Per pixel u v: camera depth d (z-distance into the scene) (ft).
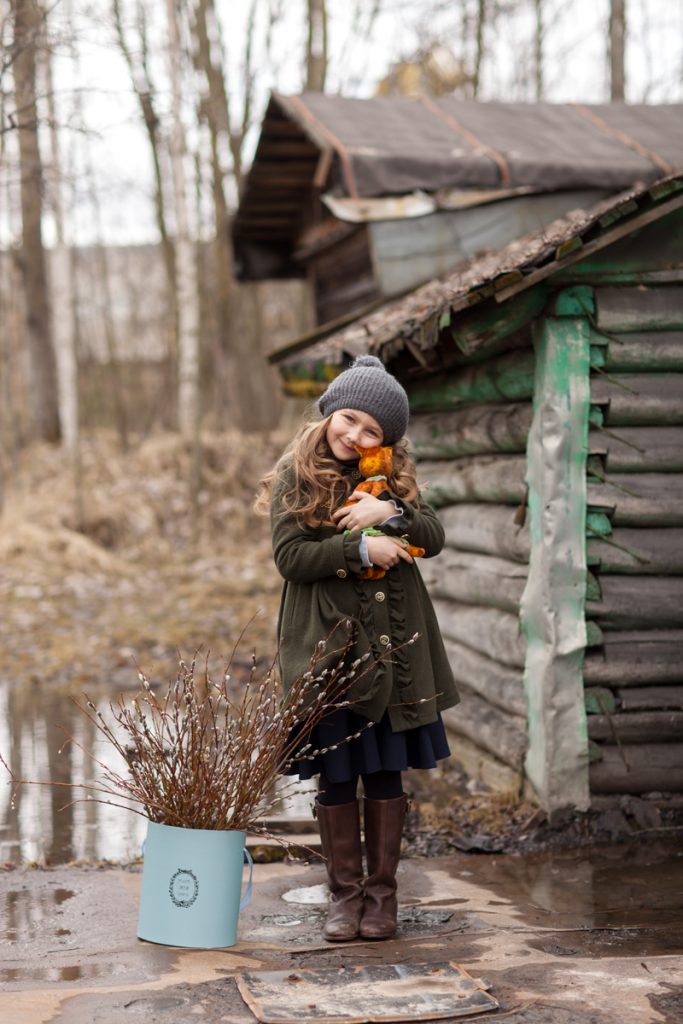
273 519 12.26
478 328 15.75
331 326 28.17
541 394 16.01
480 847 15.49
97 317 96.32
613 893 13.61
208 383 67.72
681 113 33.37
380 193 28.35
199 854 11.77
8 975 10.92
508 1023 9.55
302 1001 9.98
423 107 32.86
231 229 40.29
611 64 46.39
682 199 14.85
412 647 12.03
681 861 14.92
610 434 16.07
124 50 20.38
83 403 78.43
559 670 15.97
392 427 12.13
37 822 18.07
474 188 28.60
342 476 12.16
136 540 51.44
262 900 13.67
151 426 70.38
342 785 12.24
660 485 16.11
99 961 11.33
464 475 19.74
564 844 15.66
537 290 15.67
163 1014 9.82
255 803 11.96
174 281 70.59
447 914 12.82
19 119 22.21
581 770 16.06
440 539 12.60
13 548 48.29
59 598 42.29
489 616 18.81
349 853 12.28
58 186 44.55
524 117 32.50
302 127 30.73
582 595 15.97
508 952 11.47
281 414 69.82
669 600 16.14
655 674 16.15
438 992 10.18
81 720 26.02
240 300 69.10
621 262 15.64
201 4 58.34
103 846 16.63
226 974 10.90
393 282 28.35
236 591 42.06
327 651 11.84
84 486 55.11
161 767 12.03
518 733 17.25
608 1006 9.91
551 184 28.68
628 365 15.99
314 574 11.86
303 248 39.17
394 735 12.01
